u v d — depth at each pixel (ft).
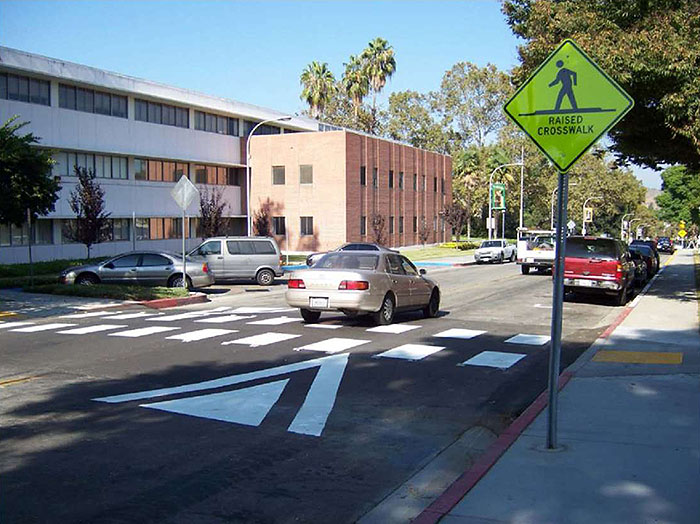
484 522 15.16
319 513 16.72
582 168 293.02
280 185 165.48
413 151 193.98
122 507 16.61
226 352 37.17
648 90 53.67
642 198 349.41
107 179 130.11
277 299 70.90
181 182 70.59
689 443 20.76
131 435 22.47
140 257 75.51
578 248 66.03
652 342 40.96
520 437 21.53
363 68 245.86
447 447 22.21
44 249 117.19
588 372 32.22
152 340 41.14
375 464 20.43
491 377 32.01
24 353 36.78
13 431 22.75
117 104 132.46
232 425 23.81
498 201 201.57
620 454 19.72
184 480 18.58
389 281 47.57
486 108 277.44
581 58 19.16
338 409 26.27
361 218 166.40
